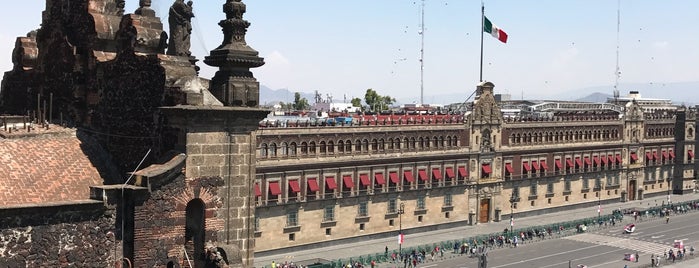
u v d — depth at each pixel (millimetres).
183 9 25719
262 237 102250
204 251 23172
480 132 133625
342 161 110938
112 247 22109
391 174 118750
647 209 154375
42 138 26344
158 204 22391
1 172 23688
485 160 135000
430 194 125875
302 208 107062
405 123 123875
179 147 22938
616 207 160875
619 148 166000
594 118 162000
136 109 25438
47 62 30250
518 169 141875
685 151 184625
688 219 151500
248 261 24406
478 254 107812
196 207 23625
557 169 150000
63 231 21203
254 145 24438
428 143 125000
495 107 136125
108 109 26938
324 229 110312
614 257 111188
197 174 23047
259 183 100875
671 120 183875
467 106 143375
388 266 100312
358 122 117000
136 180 22297
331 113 143375
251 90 24203
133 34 25469
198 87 23156
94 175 25906
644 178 175500
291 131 104125
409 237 120562
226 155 23672
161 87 24000
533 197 145500
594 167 159375
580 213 151250
